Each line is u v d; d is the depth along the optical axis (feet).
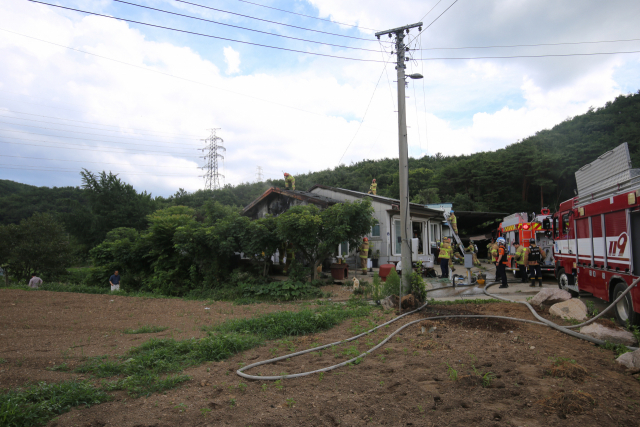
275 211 69.36
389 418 11.79
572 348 19.26
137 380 14.97
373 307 31.83
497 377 14.99
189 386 14.80
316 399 13.30
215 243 47.21
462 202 126.31
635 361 16.16
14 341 23.22
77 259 89.15
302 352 18.94
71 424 11.54
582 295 36.55
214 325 27.61
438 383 14.53
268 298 40.68
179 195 180.24
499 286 46.14
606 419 11.55
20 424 11.28
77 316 32.27
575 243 32.30
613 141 124.06
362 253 57.16
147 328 26.48
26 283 71.36
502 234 63.16
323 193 74.43
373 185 89.45
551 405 12.34
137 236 63.67
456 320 25.70
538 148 134.31
